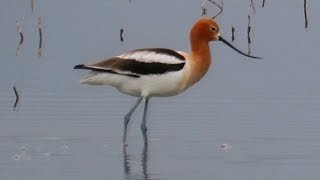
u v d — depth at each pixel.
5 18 22.36
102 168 13.63
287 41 20.95
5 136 14.96
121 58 15.03
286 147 14.55
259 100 17.06
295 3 23.64
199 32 15.37
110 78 15.05
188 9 23.09
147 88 15.05
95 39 20.97
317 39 21.12
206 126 15.64
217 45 20.72
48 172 13.38
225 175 13.27
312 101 16.95
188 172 13.45
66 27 21.77
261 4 23.52
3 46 20.45
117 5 23.44
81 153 14.30
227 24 22.14
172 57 15.05
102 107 16.59
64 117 15.99
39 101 16.81
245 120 15.91
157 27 21.73
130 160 14.04
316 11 22.98
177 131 15.42
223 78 18.44
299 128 15.44
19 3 23.41
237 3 23.62
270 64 19.42
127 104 16.81
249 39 20.95
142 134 15.13
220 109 16.53
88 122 15.79
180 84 15.13
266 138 14.97
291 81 18.22
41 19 22.27
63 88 17.61
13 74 18.53
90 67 14.96
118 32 21.42
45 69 18.92
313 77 18.48
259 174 13.30
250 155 14.20
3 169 13.45
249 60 19.70
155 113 16.34
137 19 22.34
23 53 19.97
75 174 13.33
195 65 15.29
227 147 14.60
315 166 13.64
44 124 15.62
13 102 16.73
